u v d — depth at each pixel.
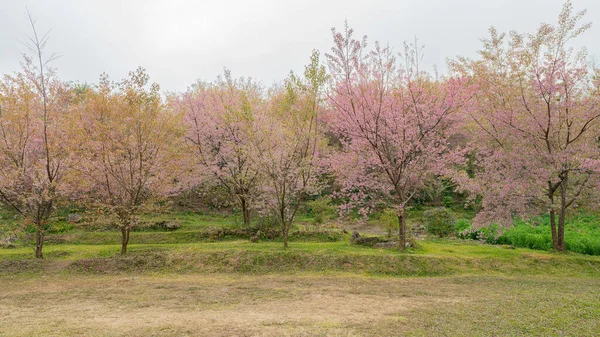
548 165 14.33
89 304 9.46
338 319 7.71
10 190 15.16
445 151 19.11
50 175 14.92
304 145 16.53
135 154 15.61
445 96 15.93
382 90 14.91
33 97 14.90
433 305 8.93
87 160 14.89
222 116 19.22
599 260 13.84
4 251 16.08
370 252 14.60
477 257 14.27
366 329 6.98
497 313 8.01
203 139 20.92
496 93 15.52
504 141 15.62
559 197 16.23
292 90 15.59
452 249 15.83
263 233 18.55
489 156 15.66
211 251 14.74
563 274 12.92
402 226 15.32
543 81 14.03
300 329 6.97
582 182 14.69
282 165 15.59
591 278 12.41
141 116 15.16
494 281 11.87
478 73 16.02
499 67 15.65
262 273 13.14
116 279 12.66
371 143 15.11
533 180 14.56
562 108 14.14
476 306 8.70
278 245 16.38
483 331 6.80
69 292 10.91
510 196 14.64
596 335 6.52
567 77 13.98
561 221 15.23
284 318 7.80
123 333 6.79
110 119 15.02
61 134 15.32
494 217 14.90
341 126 16.41
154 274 13.27
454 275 12.85
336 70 15.40
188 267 13.80
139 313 8.43
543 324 7.16
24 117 14.88
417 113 15.47
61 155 15.24
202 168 20.20
